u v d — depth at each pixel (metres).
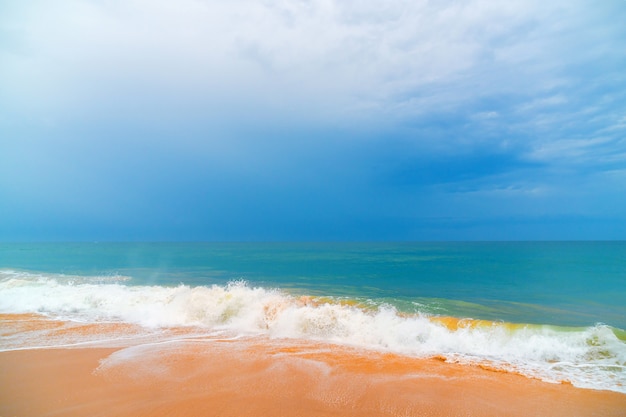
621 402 5.77
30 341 8.75
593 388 6.33
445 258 33.97
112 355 7.69
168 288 14.48
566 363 7.57
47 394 5.77
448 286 17.42
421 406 5.54
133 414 5.12
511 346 8.34
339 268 25.16
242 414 5.16
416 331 8.93
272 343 8.77
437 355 8.00
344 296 14.59
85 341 8.79
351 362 7.48
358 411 5.34
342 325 9.48
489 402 5.72
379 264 28.05
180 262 29.98
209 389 6.02
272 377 6.58
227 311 10.88
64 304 12.38
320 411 5.31
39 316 11.27
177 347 8.34
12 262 29.14
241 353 7.94
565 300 14.09
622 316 11.59
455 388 6.25
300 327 9.59
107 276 20.66
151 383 6.24
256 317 10.55
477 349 8.34
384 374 6.85
